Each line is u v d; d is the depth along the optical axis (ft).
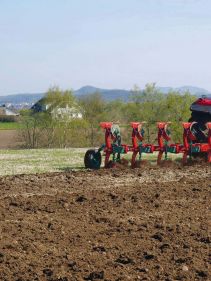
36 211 37.42
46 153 91.04
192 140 65.62
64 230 32.40
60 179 52.70
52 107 194.08
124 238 30.73
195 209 38.09
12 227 32.86
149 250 28.37
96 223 34.27
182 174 55.21
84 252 28.14
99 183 49.93
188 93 180.75
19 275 24.71
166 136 63.16
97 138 194.90
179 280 24.30
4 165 70.74
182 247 28.84
